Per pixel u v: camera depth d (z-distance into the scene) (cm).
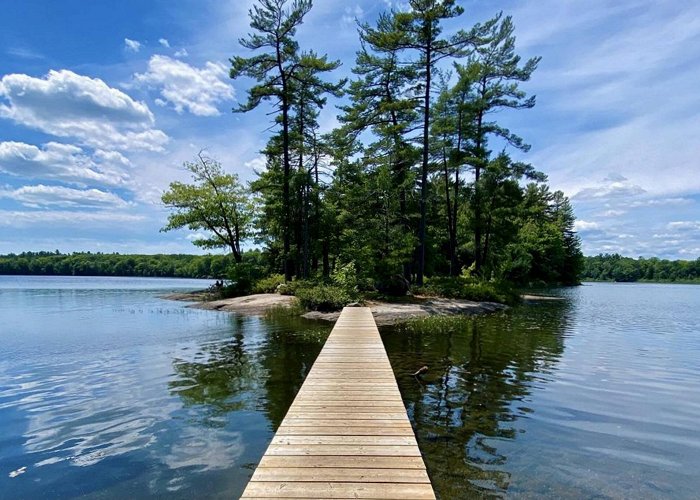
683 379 845
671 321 1884
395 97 2645
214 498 407
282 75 2500
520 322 1708
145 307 2339
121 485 432
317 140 2903
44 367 931
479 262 2869
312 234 2848
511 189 2692
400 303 2027
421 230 2422
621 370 914
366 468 355
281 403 678
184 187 3069
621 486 432
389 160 2617
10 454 504
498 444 526
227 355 1034
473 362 970
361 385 611
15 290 4188
